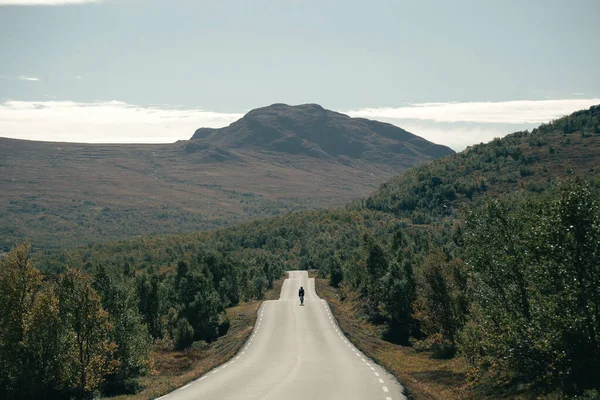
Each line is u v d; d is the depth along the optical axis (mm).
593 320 19875
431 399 20734
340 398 19438
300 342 40438
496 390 23516
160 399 19766
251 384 22781
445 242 118750
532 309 22844
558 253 20719
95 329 33594
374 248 74750
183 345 53938
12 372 33312
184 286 62281
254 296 90500
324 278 121875
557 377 20781
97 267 40969
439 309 46750
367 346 41438
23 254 35719
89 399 31000
